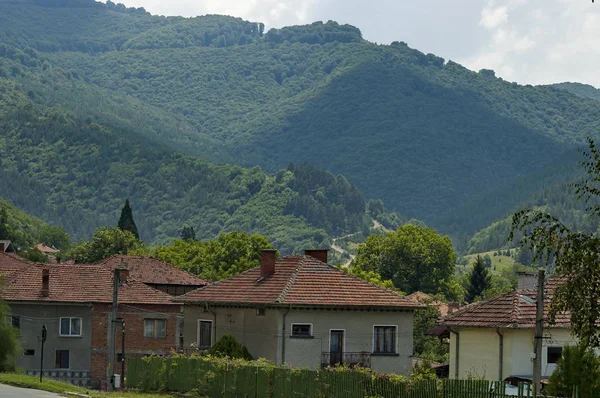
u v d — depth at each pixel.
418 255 188.12
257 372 48.75
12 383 56.09
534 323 50.75
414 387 39.28
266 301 62.44
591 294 27.33
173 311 88.69
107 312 86.75
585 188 28.47
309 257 67.00
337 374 43.34
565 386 36.91
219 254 160.12
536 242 28.48
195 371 54.09
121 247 182.50
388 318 64.19
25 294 84.56
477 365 52.59
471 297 185.25
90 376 85.75
